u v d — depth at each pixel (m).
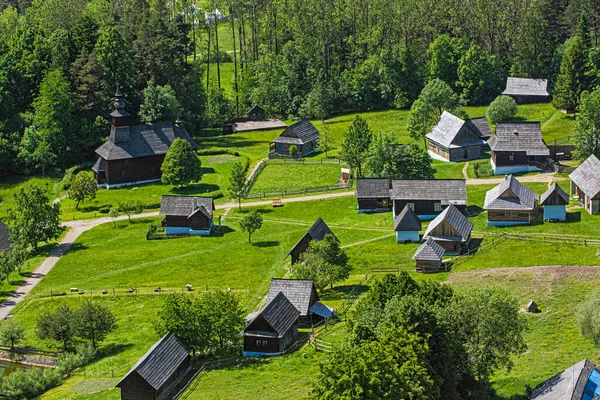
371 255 145.88
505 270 129.12
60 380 114.00
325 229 147.00
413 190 162.38
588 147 173.25
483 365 91.00
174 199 169.25
